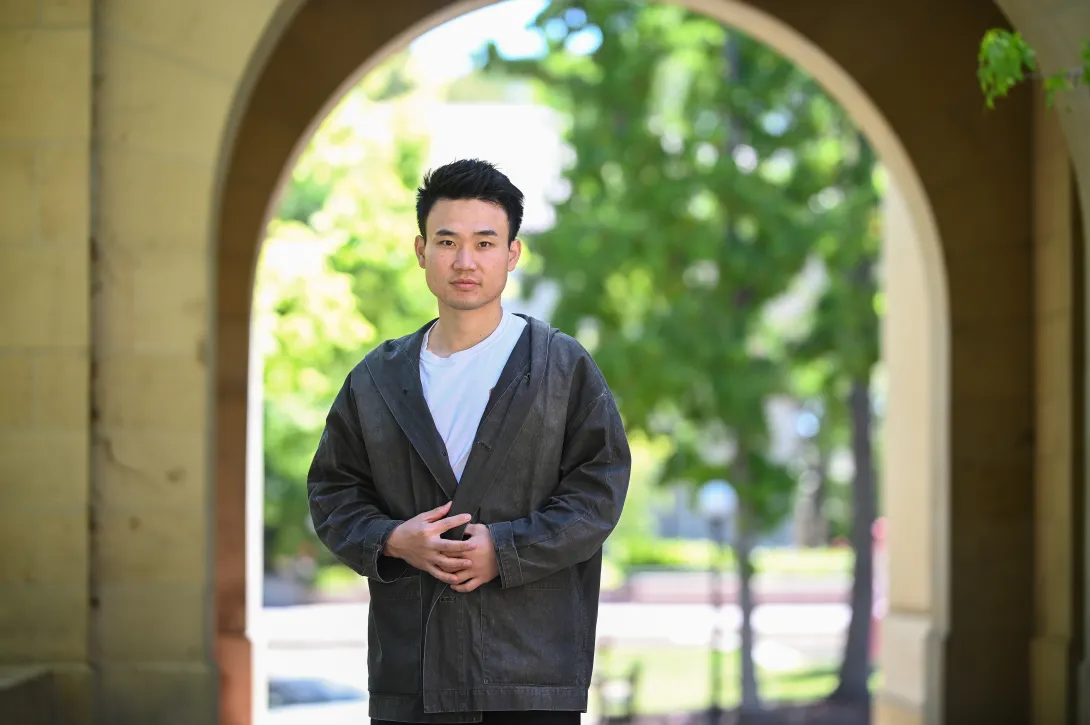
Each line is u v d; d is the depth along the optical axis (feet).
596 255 56.03
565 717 13.71
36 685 21.04
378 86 50.31
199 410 22.44
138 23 22.68
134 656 22.25
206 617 22.35
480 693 13.43
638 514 130.72
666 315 57.67
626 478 13.82
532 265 58.03
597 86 56.34
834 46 32.37
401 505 13.76
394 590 13.71
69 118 22.21
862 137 60.03
